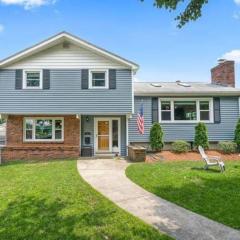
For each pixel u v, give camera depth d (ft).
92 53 65.10
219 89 72.74
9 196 31.09
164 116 70.90
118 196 31.37
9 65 64.13
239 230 22.24
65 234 21.44
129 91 64.85
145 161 56.70
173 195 31.17
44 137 66.74
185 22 30.68
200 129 67.56
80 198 30.09
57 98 63.98
